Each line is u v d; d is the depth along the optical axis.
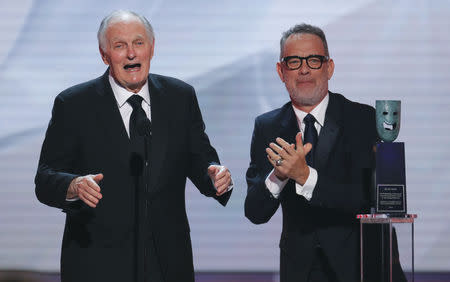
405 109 21.08
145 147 10.59
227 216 21.23
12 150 21.12
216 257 21.20
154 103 11.29
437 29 21.02
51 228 21.33
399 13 21.02
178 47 21.12
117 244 10.82
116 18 10.90
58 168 11.21
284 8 21.09
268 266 21.23
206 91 21.16
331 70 12.09
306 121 11.77
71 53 21.08
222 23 21.12
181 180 11.39
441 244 21.09
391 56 21.05
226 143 21.16
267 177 11.34
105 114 11.11
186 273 11.16
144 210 10.84
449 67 21.03
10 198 21.19
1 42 21.02
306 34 11.62
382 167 10.05
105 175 10.95
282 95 21.12
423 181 21.11
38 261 21.30
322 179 10.94
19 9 21.05
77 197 10.67
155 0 21.06
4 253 21.22
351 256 11.19
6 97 21.06
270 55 21.12
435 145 21.09
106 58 11.27
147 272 10.78
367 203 11.35
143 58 10.91
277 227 21.25
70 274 10.87
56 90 21.12
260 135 12.07
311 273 11.38
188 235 11.38
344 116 11.87
